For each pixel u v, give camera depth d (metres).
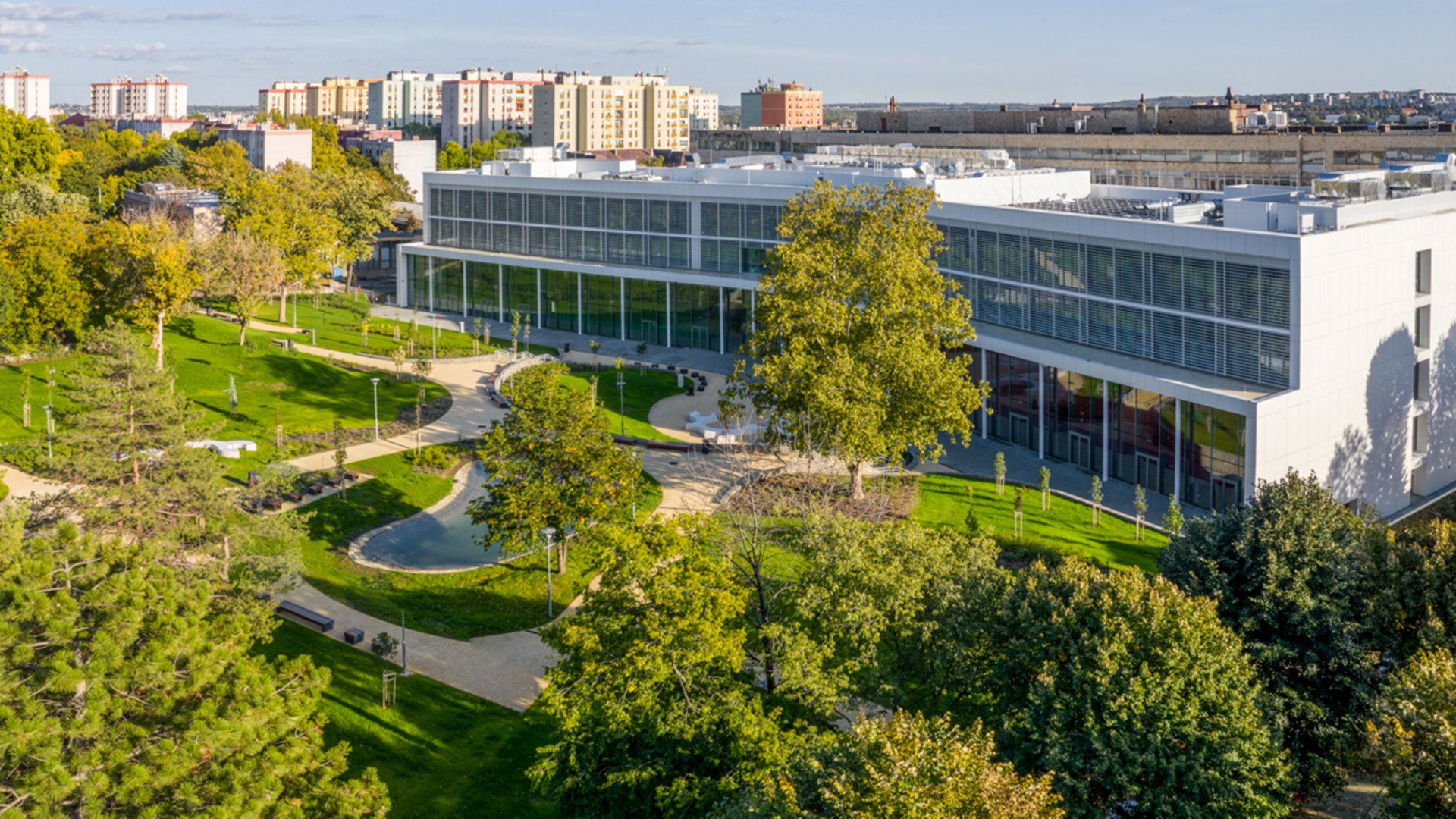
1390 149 153.25
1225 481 82.94
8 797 31.83
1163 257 89.38
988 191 119.44
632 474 73.31
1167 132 191.50
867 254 81.06
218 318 128.38
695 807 43.12
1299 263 79.56
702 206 136.00
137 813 32.47
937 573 49.59
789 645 46.53
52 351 103.31
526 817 48.28
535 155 172.00
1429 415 91.69
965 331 83.88
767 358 81.06
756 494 76.81
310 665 38.44
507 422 72.94
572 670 46.62
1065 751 40.59
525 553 73.75
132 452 55.28
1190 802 39.78
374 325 139.62
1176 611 43.72
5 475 78.94
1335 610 48.53
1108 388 91.44
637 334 141.50
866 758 34.28
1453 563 51.16
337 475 85.19
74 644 34.66
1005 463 96.31
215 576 51.59
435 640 63.75
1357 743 48.09
